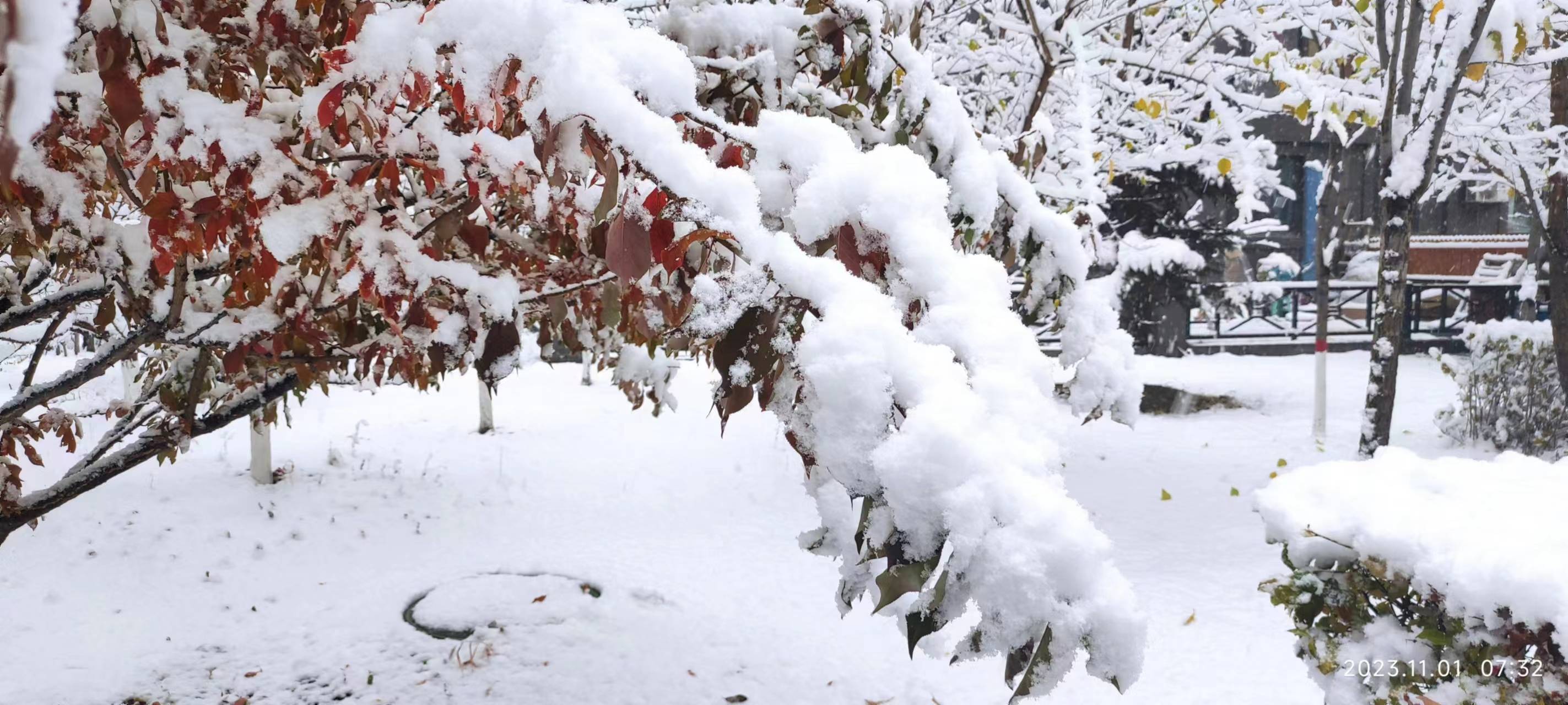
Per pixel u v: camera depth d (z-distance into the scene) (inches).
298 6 67.3
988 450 40.1
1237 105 383.6
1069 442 45.9
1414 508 101.7
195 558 241.4
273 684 177.9
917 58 100.4
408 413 431.8
